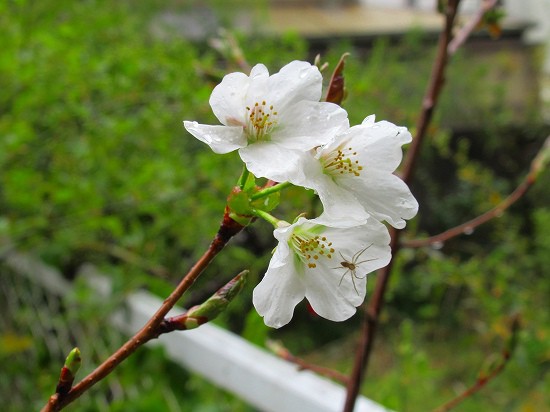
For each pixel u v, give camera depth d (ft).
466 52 3.76
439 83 0.86
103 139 1.52
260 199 0.46
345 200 0.46
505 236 2.62
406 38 3.19
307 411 1.07
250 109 0.47
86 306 1.47
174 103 1.65
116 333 1.53
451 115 3.42
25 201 1.44
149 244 1.53
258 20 2.74
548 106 3.44
